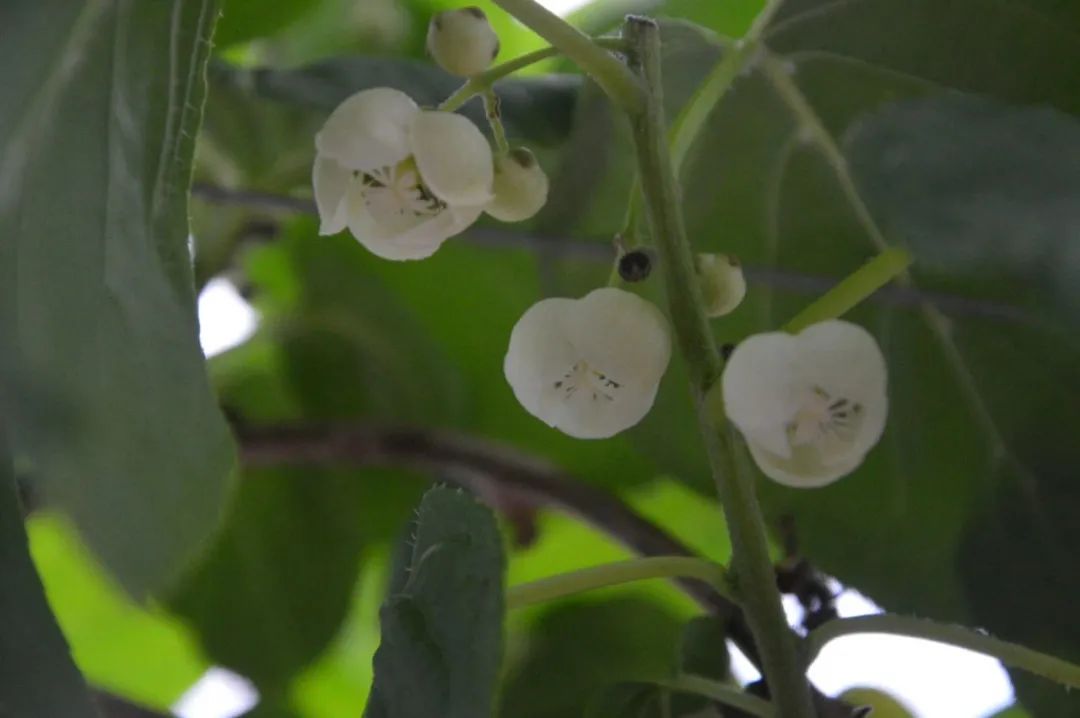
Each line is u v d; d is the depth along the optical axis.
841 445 0.33
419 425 0.49
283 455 0.47
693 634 0.39
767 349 0.33
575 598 0.45
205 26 0.34
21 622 0.34
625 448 0.47
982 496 0.40
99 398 0.35
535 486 0.46
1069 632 0.39
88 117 0.35
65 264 0.35
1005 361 0.39
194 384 0.35
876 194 0.34
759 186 0.41
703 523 0.48
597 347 0.35
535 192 0.36
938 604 0.40
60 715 0.34
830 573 0.41
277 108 0.44
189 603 0.48
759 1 0.44
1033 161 0.34
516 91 0.42
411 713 0.33
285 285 0.49
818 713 0.37
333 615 0.49
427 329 0.48
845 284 0.35
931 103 0.35
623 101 0.35
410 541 0.36
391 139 0.35
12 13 0.35
